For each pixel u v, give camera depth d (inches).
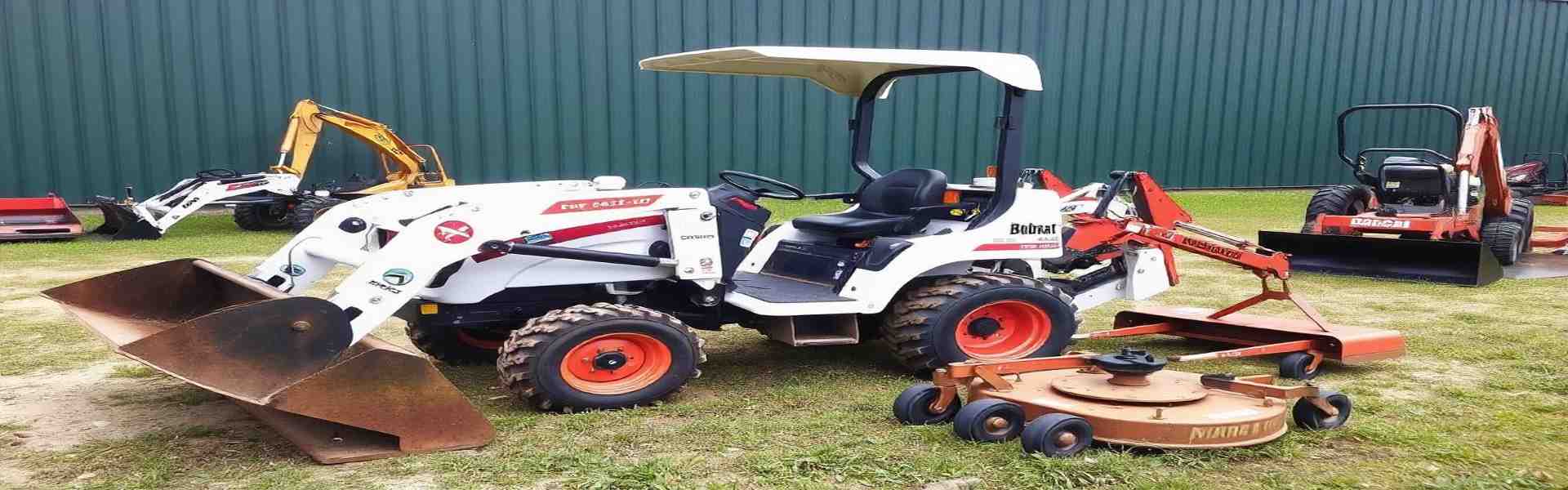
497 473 115.2
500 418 136.3
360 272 129.5
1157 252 194.5
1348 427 131.9
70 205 446.9
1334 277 290.0
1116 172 227.0
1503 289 265.4
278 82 461.7
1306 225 354.9
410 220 153.2
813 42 532.4
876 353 182.7
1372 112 688.4
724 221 153.5
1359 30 670.5
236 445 125.5
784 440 128.4
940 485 111.6
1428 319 219.6
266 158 466.0
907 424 133.0
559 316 137.7
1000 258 164.7
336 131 477.1
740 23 518.9
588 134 504.4
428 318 146.6
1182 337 196.5
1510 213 330.3
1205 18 625.0
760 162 537.0
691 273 148.8
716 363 174.1
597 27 497.4
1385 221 319.9
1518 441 129.4
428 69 477.7
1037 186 398.0
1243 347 183.9
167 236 390.9
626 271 150.9
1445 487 111.2
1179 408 122.3
